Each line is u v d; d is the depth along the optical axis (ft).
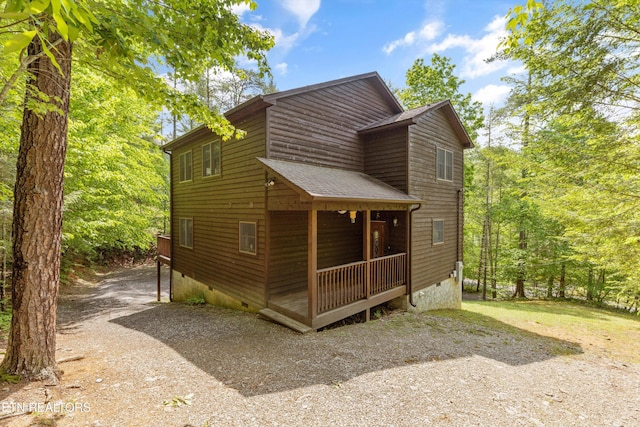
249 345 16.42
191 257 33.60
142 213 46.47
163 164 61.11
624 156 19.86
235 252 26.08
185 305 30.35
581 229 23.30
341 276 21.53
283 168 21.53
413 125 28.27
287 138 23.85
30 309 11.22
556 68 19.83
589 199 22.00
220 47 13.80
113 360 14.15
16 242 11.23
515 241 54.08
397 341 17.92
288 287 24.36
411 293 27.94
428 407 10.64
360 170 30.58
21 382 10.74
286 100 23.88
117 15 9.90
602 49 18.13
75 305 34.06
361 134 30.50
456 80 51.78
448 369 14.11
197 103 14.93
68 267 45.83
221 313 24.97
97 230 39.86
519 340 20.35
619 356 18.49
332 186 20.97
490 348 17.89
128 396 10.57
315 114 26.17
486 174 55.26
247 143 24.43
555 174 23.39
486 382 12.92
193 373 12.71
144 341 17.70
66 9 3.61
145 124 45.09
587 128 20.48
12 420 8.72
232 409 9.96
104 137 35.73
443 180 33.24
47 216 11.38
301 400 10.70
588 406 11.51
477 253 61.52
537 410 10.93
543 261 49.44
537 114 22.38
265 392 11.17
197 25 12.76
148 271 61.16
